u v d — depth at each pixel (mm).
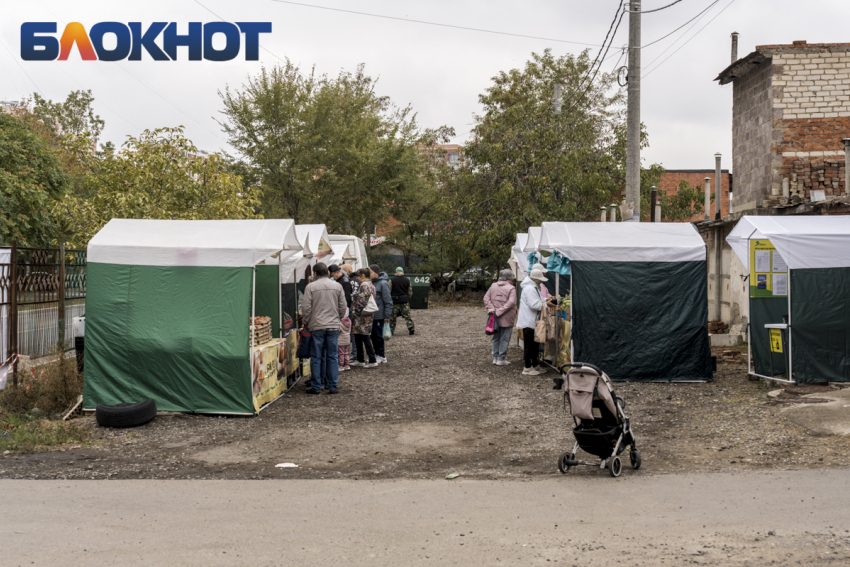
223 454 7109
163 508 5145
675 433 7684
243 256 8867
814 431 7270
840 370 9523
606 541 4336
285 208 31250
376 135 37562
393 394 10508
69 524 4746
